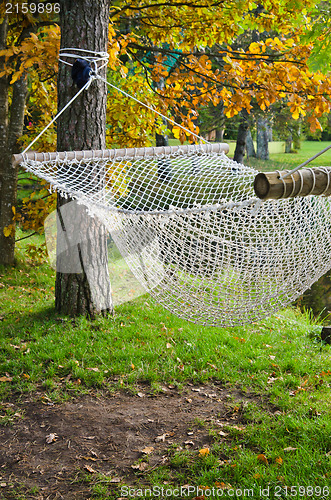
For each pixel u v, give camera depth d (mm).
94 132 4637
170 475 2764
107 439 3125
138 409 3484
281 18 6086
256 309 2953
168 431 3213
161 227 2879
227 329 5023
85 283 4887
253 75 6129
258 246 2719
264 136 22984
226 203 2734
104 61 4570
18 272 7117
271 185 1867
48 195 6629
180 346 4477
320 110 5895
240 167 3578
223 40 6375
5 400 3572
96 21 4457
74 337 4512
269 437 3074
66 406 3508
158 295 3064
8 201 7168
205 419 3346
